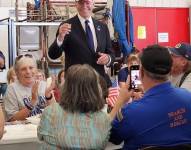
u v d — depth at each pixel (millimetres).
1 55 4832
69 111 1826
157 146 1711
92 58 3074
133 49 5809
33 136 2213
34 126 2436
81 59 3055
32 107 2725
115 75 3791
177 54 2713
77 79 1820
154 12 7715
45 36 5051
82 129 1800
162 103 1799
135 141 1812
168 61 1831
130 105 1843
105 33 3217
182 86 2752
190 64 2760
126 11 5934
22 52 4969
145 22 7660
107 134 1843
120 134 1858
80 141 1780
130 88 2080
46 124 1844
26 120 2611
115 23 5684
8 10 5961
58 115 1826
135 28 7594
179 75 2803
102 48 3131
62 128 1798
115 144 2061
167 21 7797
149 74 1835
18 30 4957
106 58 3010
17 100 2848
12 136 2203
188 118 1818
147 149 1688
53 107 1865
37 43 5027
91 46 3082
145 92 1884
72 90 1820
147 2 7660
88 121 1817
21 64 2885
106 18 5746
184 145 1707
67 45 3096
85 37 3092
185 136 1810
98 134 1810
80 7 3092
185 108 1813
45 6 5227
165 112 1786
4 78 4684
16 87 2891
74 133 1790
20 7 6363
